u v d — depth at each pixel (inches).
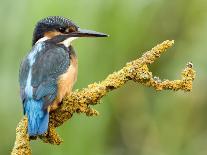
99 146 566.3
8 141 571.5
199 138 617.3
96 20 553.3
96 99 446.9
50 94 459.5
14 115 561.3
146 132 632.4
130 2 565.0
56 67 467.5
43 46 479.8
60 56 471.5
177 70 604.7
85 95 449.1
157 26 587.8
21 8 553.6
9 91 557.6
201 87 605.0
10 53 555.5
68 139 563.5
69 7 550.3
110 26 558.9
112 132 621.9
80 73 551.2
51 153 570.3
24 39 553.6
